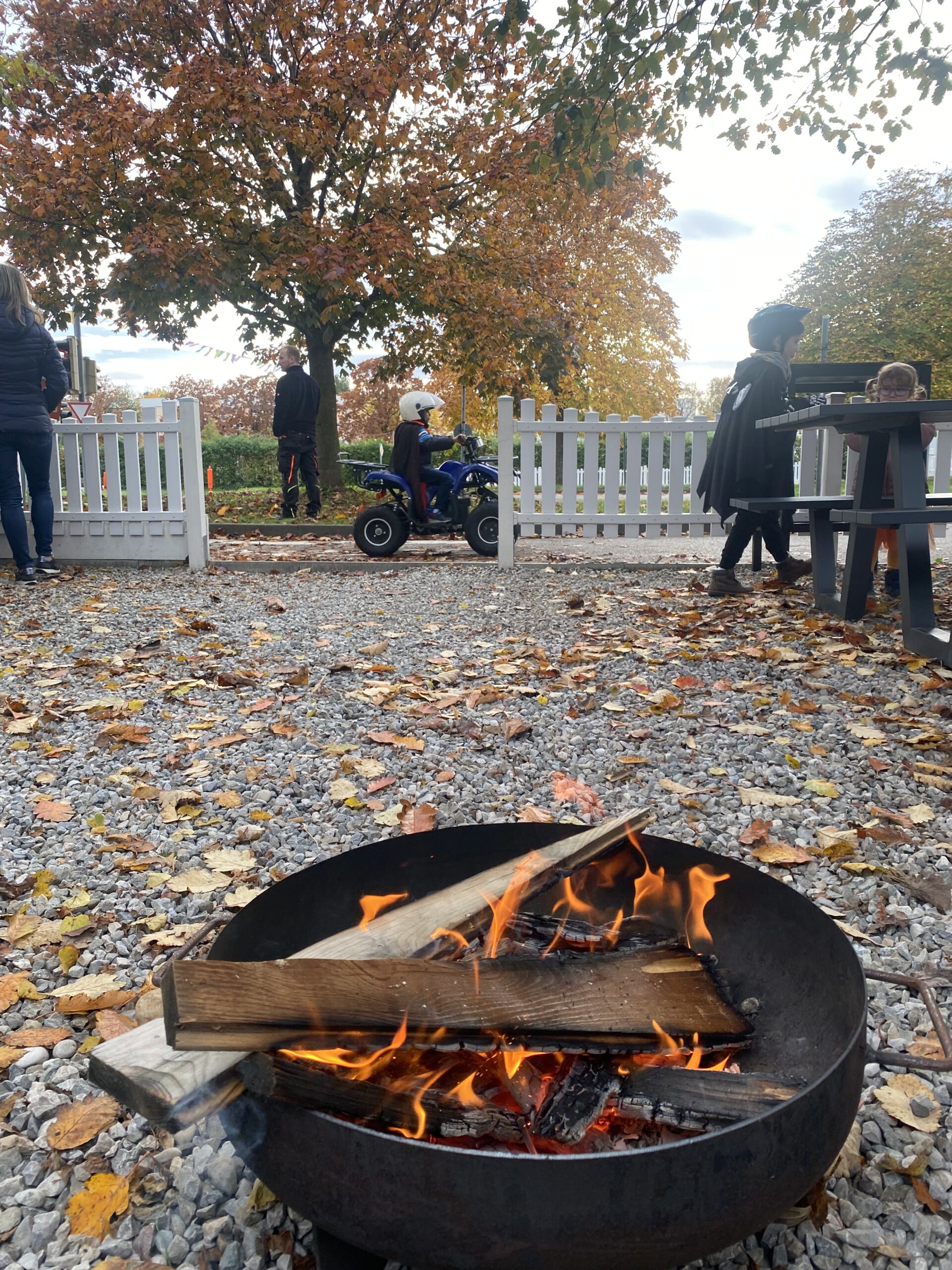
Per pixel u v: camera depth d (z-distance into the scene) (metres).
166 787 3.06
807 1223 1.38
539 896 1.85
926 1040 1.76
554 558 8.62
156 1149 1.53
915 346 32.41
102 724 3.75
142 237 12.97
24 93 13.80
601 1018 1.37
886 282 32.91
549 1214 1.03
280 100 13.20
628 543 9.87
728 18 6.97
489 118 9.04
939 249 32.78
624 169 14.85
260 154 14.26
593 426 8.25
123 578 7.76
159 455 8.31
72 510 8.41
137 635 5.41
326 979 1.27
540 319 16.38
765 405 6.09
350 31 14.38
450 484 9.21
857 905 2.29
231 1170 1.47
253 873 2.47
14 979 1.98
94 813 2.87
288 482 12.82
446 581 7.42
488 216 16.31
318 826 2.76
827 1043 1.43
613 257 27.19
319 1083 1.17
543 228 17.14
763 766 3.19
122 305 14.16
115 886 2.40
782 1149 1.11
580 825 1.99
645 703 3.94
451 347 17.50
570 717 3.76
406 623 5.74
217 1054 1.16
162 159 14.23
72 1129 1.55
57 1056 1.76
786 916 1.60
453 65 7.81
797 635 5.08
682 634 5.25
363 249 14.41
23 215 13.79
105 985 1.96
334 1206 1.12
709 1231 1.09
